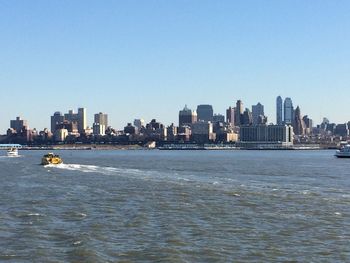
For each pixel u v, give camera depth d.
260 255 36.62
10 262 34.94
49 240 41.31
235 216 52.34
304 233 43.72
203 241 40.75
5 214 54.41
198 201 64.19
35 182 95.69
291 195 69.94
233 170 137.62
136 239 41.47
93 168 145.25
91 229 45.47
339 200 64.31
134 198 68.06
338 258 35.91
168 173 121.06
